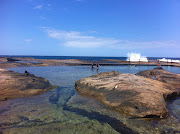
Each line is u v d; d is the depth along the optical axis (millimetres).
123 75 11719
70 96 8883
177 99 8555
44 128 4801
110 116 5867
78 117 5719
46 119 5492
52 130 4688
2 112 6094
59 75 18359
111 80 10141
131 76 11266
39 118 5570
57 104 7297
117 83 9016
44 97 8539
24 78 11992
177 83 11539
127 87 8055
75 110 6480
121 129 4855
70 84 12711
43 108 6668
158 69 19969
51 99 8164
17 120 5367
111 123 5262
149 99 6457
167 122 5414
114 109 6570
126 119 5605
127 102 6430
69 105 7160
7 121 5270
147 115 5672
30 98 8266
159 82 10516
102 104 7332
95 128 4883
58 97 8602
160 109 5918
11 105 6996
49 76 17375
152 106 6000
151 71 17062
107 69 27828
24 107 6758
